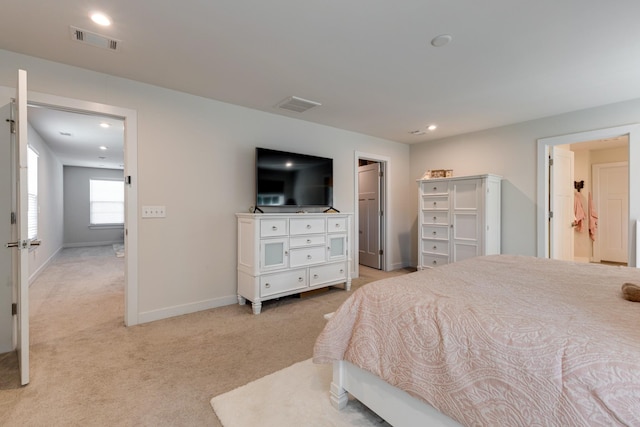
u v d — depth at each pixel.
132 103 2.77
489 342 1.06
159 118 2.91
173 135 3.00
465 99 3.23
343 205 4.46
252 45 2.18
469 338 1.11
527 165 3.98
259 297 3.08
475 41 2.12
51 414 1.58
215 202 3.27
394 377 1.29
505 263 2.19
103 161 7.62
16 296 2.23
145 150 2.84
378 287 1.57
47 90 2.39
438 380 1.15
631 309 1.22
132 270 2.77
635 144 3.18
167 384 1.86
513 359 0.99
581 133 3.55
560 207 4.11
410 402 1.29
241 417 1.55
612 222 5.46
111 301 3.47
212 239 3.25
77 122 4.27
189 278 3.11
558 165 4.08
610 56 2.31
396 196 5.26
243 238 3.28
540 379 0.92
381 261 5.23
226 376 1.95
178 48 2.22
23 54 2.30
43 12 1.80
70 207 8.30
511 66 2.49
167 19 1.88
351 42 2.14
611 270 1.96
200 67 2.52
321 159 4.02
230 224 3.38
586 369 0.86
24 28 1.97
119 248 7.88
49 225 5.98
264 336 2.55
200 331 2.64
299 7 1.76
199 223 3.17
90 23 1.92
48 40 2.11
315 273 3.56
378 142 4.92
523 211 4.02
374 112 3.64
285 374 1.96
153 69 2.55
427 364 1.20
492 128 4.32
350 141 4.54
